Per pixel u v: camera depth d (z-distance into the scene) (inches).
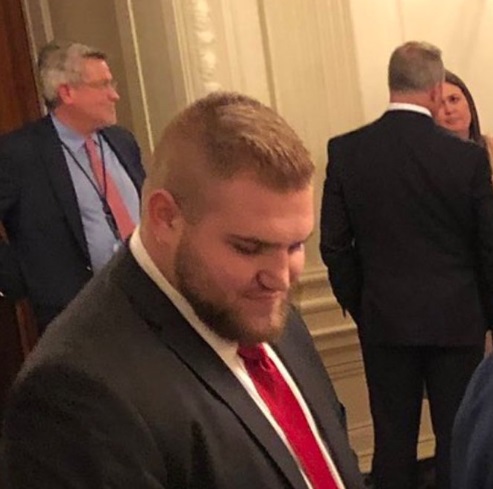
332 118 155.5
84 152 123.3
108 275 50.8
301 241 46.9
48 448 44.2
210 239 46.3
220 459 47.2
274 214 45.6
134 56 151.6
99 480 43.7
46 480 43.7
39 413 44.7
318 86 154.8
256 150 45.6
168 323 49.0
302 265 48.1
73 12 154.8
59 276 120.0
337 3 155.5
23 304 157.9
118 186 124.6
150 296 49.3
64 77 121.0
